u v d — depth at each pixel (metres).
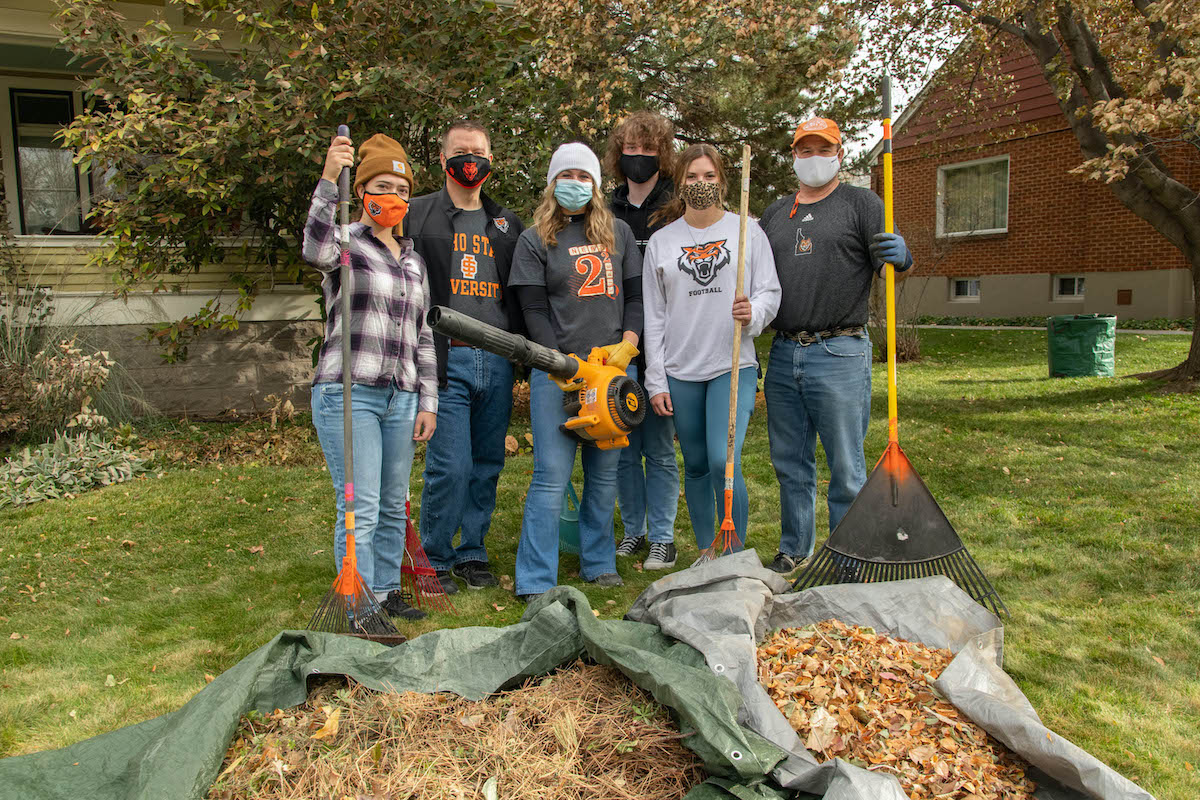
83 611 3.64
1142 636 3.14
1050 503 4.85
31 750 2.50
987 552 4.10
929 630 2.80
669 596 2.97
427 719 2.40
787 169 10.71
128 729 2.30
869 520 3.25
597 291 3.64
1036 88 15.38
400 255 3.30
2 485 5.62
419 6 6.75
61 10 6.50
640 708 2.41
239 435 7.40
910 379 10.01
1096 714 2.62
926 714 2.37
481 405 3.80
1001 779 2.15
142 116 6.29
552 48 7.36
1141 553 4.00
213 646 3.25
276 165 6.69
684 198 3.65
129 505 5.37
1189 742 2.47
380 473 3.26
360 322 3.11
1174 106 5.76
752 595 2.79
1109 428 6.76
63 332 7.51
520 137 7.05
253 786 2.11
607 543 3.86
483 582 3.83
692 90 10.13
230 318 7.63
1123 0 7.50
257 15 6.41
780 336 3.76
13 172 8.78
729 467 3.48
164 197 6.76
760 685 2.35
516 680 2.59
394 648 2.63
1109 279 14.75
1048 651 3.04
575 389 3.48
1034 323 15.52
